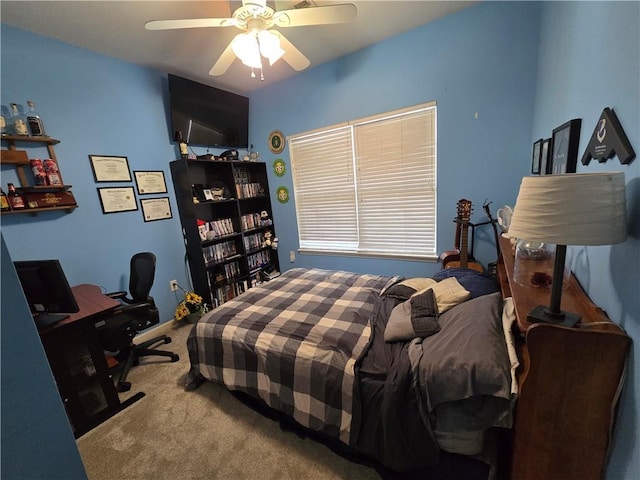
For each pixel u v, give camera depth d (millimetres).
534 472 954
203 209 3277
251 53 1657
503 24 2066
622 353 785
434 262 2783
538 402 897
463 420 1014
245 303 2055
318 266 3588
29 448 480
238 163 3354
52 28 1922
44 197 1981
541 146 1771
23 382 468
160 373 2141
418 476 1133
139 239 2652
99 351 1715
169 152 2887
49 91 2037
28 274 1454
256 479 1288
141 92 2615
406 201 2840
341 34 2381
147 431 1601
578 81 1218
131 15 1868
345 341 1441
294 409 1410
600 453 866
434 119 2518
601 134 961
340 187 3186
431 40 2336
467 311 1299
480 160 2369
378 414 1163
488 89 2215
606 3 954
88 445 1529
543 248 1421
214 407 1751
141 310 2129
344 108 2891
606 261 930
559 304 896
